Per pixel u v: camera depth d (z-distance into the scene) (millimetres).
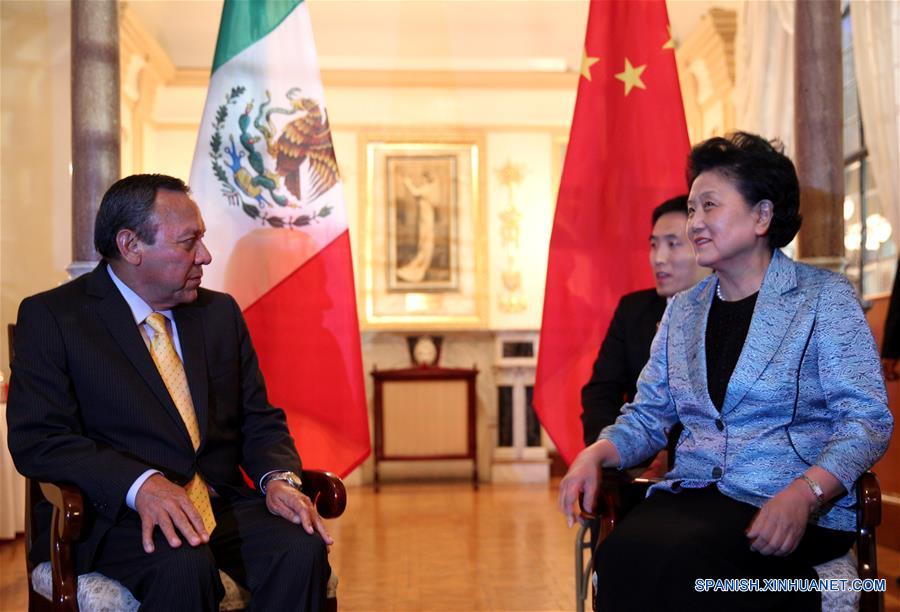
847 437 2139
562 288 4098
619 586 2191
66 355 2475
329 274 4051
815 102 4059
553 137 9500
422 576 4695
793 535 2029
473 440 8602
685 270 3057
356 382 4039
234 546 2455
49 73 7070
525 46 9273
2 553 5191
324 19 8789
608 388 3201
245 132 4020
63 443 2357
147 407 2494
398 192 9398
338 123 9375
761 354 2295
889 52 5051
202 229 2611
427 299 9344
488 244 9406
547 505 7273
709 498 2312
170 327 2689
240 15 4066
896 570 4539
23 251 6957
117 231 2521
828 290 2301
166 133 9234
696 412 2398
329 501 2588
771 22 6293
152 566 2252
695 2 8039
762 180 2352
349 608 4066
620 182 4137
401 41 9164
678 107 4113
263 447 2709
